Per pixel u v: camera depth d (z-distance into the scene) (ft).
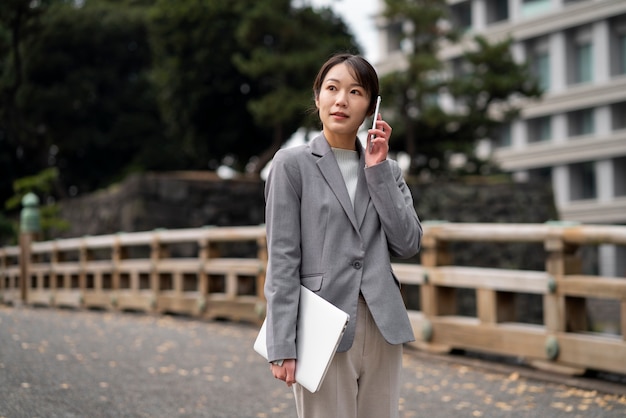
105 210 52.47
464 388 16.08
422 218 53.88
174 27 57.93
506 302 18.34
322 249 7.22
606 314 64.08
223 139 63.00
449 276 19.34
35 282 42.39
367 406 7.43
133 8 80.28
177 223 48.57
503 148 109.09
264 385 16.26
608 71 96.63
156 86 72.02
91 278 37.11
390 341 7.12
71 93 72.95
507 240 17.71
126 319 28.66
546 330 16.87
